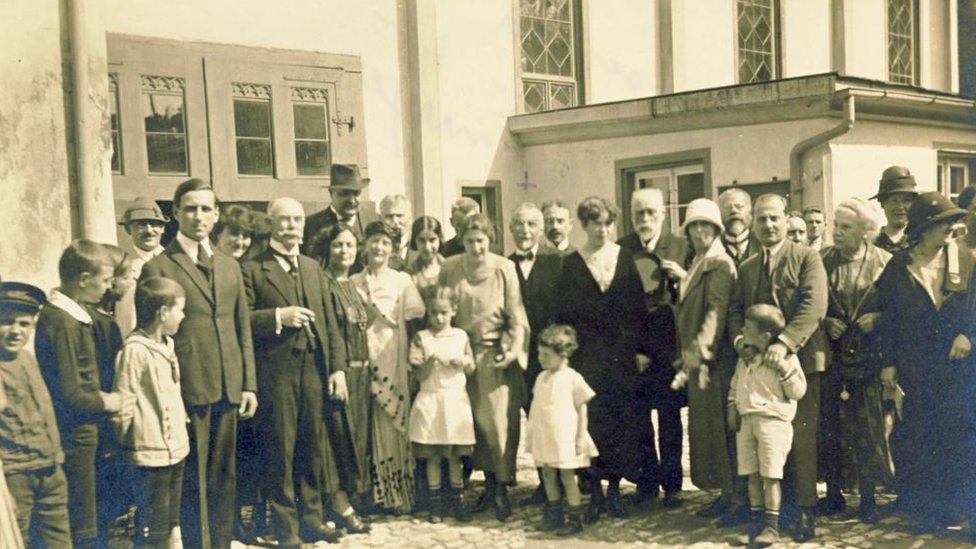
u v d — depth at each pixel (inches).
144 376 164.1
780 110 329.7
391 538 190.4
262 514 195.2
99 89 199.5
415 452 201.2
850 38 502.0
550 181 390.3
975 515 182.4
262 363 184.5
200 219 175.2
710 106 340.5
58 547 156.3
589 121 370.0
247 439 186.2
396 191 350.3
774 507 176.9
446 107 363.6
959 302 182.4
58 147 194.1
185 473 173.5
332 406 191.9
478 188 381.4
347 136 323.0
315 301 189.2
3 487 145.5
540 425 191.5
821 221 255.1
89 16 197.2
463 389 202.1
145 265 170.6
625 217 370.0
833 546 176.4
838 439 194.4
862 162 332.2
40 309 159.0
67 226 194.7
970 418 183.8
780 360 174.2
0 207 186.5
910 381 185.5
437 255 225.6
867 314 188.7
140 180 271.4
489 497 207.9
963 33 487.5
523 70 393.4
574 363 203.2
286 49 307.9
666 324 207.8
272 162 301.9
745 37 458.6
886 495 213.3
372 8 337.7
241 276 181.2
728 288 189.8
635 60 425.1
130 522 182.4
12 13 187.6
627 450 200.4
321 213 226.4
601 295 201.8
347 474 193.2
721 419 193.2
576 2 409.7
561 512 194.4
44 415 154.0
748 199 204.8
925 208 184.4
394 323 205.2
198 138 283.9
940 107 351.9
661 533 189.8
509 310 203.2
